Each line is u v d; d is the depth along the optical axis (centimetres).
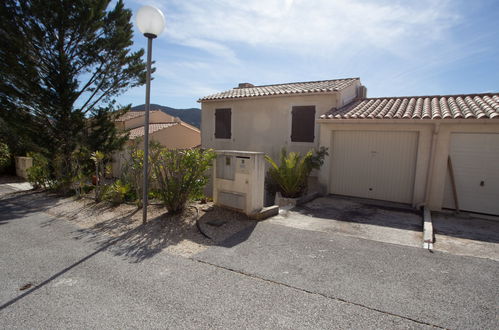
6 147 1456
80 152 1035
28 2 946
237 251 432
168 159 615
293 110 1031
